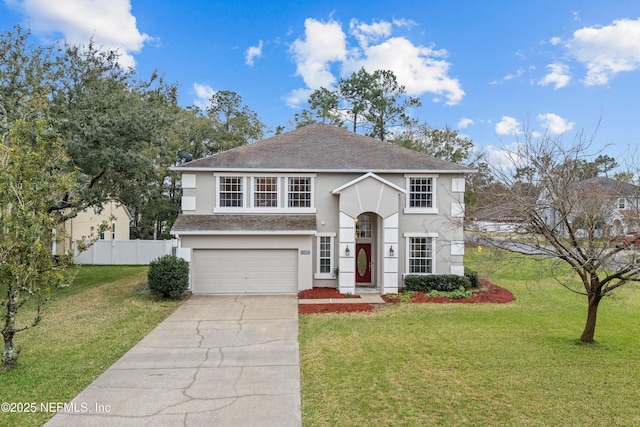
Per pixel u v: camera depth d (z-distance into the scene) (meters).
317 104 43.59
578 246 9.11
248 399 6.86
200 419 6.14
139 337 10.61
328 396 6.94
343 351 9.38
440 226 17.89
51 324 11.83
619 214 8.94
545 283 19.20
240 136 41.25
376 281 18.25
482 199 12.12
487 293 16.61
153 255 27.22
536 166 9.83
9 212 7.85
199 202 17.64
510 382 7.45
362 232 18.62
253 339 10.48
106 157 15.93
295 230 16.77
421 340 10.17
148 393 7.11
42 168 8.46
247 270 17.20
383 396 6.91
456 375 7.82
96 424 5.98
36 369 8.17
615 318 12.52
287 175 17.83
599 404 6.55
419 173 17.89
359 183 16.98
